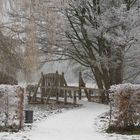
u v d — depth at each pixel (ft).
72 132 50.57
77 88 94.53
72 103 92.63
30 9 73.15
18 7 73.51
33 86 105.60
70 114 72.18
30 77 76.02
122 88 51.60
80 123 59.57
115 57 92.38
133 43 90.89
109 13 86.69
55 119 64.90
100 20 87.30
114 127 51.72
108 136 47.62
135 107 51.55
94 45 105.40
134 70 115.34
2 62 73.61
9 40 73.46
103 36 86.74
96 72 102.63
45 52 93.86
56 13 81.76
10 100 51.98
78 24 95.25
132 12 86.22
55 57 104.78
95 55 102.68
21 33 77.20
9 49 73.46
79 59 104.53
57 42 93.30
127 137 46.93
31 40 72.38
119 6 91.56
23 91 52.60
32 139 44.42
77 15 93.91
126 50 94.17
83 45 98.68
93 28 89.25
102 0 91.04
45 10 75.66
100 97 98.02
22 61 74.23
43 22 84.12
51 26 77.66
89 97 101.65
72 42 96.53
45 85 102.73
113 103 52.60
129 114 51.44
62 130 52.29
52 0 78.84
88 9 92.68
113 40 86.07
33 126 55.77
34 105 93.97
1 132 49.39
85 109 81.15
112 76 99.25
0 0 70.54
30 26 72.54
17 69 75.10
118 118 51.60
